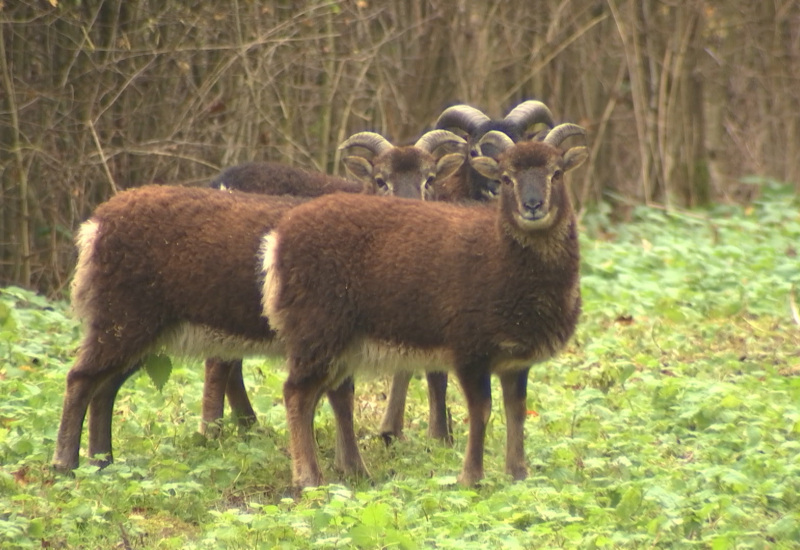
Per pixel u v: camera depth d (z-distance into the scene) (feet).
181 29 117.08
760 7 171.73
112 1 112.98
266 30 122.31
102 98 113.09
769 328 89.97
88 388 61.98
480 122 85.25
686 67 153.48
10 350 78.43
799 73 171.73
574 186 152.56
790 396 69.56
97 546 49.96
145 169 116.16
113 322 61.98
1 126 106.63
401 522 50.78
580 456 61.82
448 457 63.62
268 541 49.14
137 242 62.08
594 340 85.20
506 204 58.75
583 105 153.58
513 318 58.54
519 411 61.11
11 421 66.08
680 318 90.79
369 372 62.44
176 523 53.98
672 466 58.85
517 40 146.41
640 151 154.10
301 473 60.13
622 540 47.80
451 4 140.46
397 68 137.28
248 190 80.07
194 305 62.75
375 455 66.74
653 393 71.51
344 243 60.59
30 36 108.99
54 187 109.40
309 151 127.75
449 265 59.31
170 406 73.05
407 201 62.95
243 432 69.26
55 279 109.81
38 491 55.98
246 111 119.44
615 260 111.45
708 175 154.92
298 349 60.59
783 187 150.30
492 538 48.08
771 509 52.11
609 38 154.20
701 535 49.21
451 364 60.03
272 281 60.80
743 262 108.47
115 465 58.39
